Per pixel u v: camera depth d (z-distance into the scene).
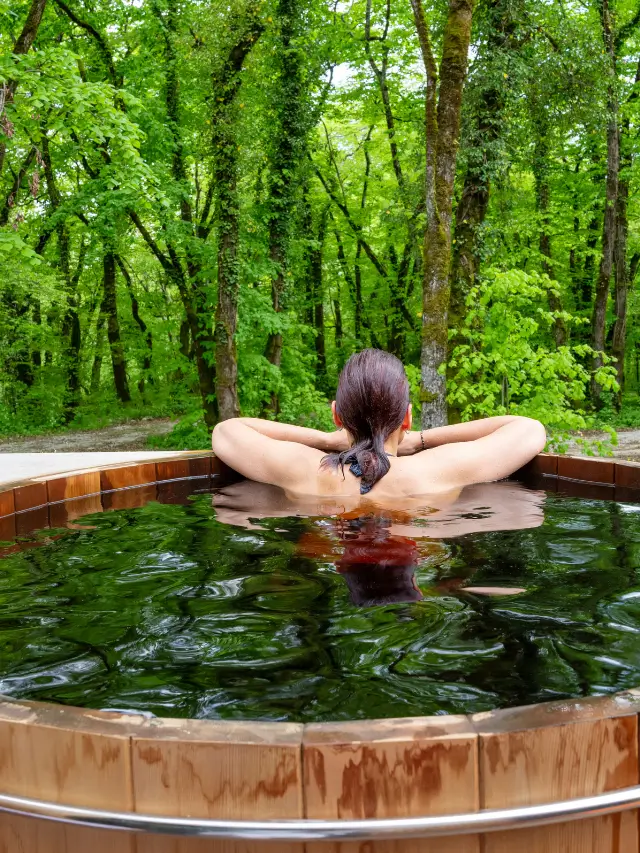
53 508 2.51
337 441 2.68
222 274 11.34
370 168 19.50
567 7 14.66
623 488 2.49
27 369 19.55
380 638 1.28
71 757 0.87
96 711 0.91
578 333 19.89
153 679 1.14
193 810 0.84
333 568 1.70
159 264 17.48
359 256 20.95
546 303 17.11
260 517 2.21
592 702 0.90
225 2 10.02
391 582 1.59
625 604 1.43
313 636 1.30
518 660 1.17
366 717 0.99
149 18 12.66
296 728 0.85
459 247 9.62
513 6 9.20
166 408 17.06
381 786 0.82
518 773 0.83
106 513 2.42
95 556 1.90
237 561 1.79
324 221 19.61
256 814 0.83
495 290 5.79
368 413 2.21
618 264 17.39
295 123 12.34
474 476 2.45
